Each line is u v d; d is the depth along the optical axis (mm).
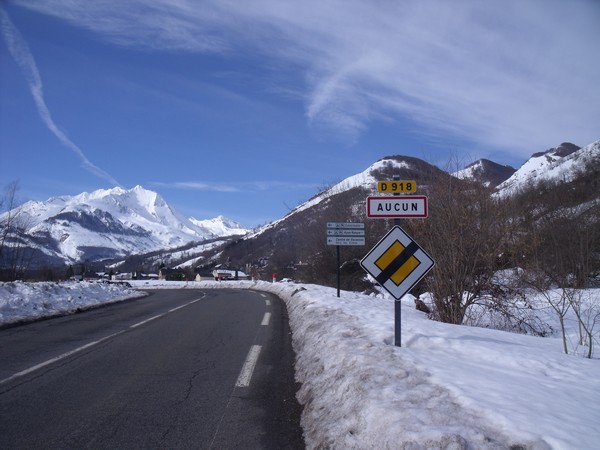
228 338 10586
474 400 4320
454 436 3602
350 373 5574
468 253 11047
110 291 23547
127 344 9766
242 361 8180
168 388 6504
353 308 12172
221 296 26031
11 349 9148
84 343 9844
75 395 6156
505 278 11453
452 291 11047
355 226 16906
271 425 5168
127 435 4871
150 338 10539
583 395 4684
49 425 5113
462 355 6508
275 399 6066
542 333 10945
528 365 6008
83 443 4668
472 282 11141
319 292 19000
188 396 6160
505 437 3664
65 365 7812
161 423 5207
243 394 6254
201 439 4789
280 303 20250
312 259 34000
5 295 14875
